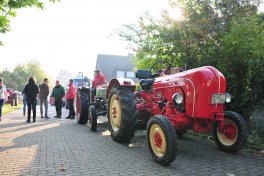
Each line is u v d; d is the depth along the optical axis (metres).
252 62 6.21
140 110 6.30
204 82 4.83
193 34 7.56
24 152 5.47
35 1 8.21
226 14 7.54
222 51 6.88
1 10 8.23
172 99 5.04
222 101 4.89
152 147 4.91
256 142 5.96
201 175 4.18
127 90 6.33
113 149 5.75
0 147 5.91
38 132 7.92
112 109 6.73
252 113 6.52
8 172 4.27
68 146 6.02
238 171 4.38
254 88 6.48
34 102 10.62
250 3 7.61
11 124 9.81
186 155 5.30
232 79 6.91
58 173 4.23
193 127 5.15
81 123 9.85
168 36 7.81
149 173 4.24
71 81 12.00
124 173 4.23
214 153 5.45
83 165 4.63
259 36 6.36
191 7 7.59
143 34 9.15
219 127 5.51
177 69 5.91
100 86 9.37
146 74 6.76
